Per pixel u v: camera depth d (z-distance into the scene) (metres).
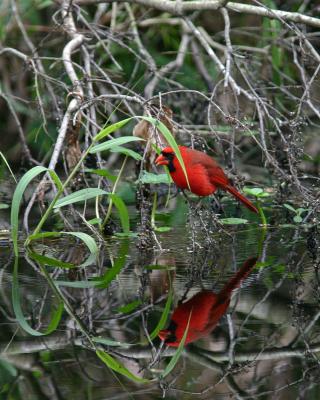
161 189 13.55
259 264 9.84
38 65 13.52
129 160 15.00
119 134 14.52
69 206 11.83
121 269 9.66
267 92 15.09
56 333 7.86
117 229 11.34
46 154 13.97
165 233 11.21
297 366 7.12
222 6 12.38
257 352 7.45
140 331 7.91
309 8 15.63
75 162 11.49
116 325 8.06
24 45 15.50
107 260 10.02
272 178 13.84
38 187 11.12
